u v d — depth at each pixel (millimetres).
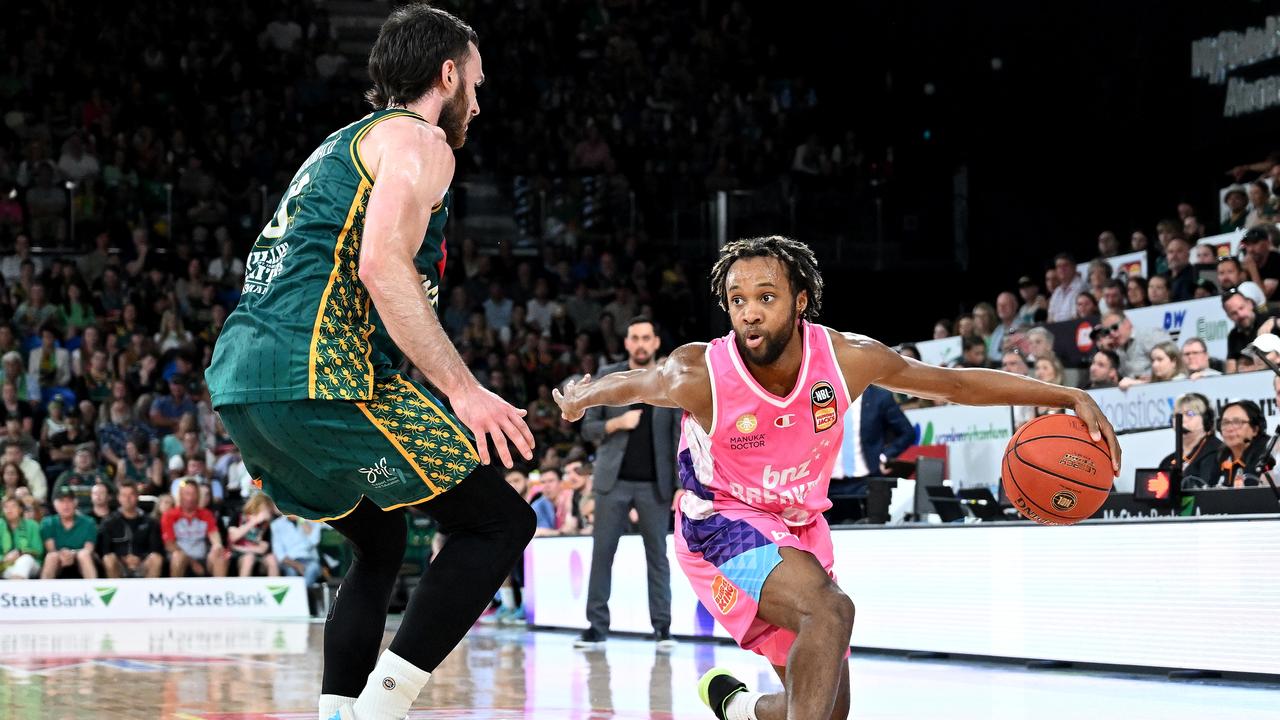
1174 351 8977
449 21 3311
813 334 3418
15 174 18547
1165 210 16094
